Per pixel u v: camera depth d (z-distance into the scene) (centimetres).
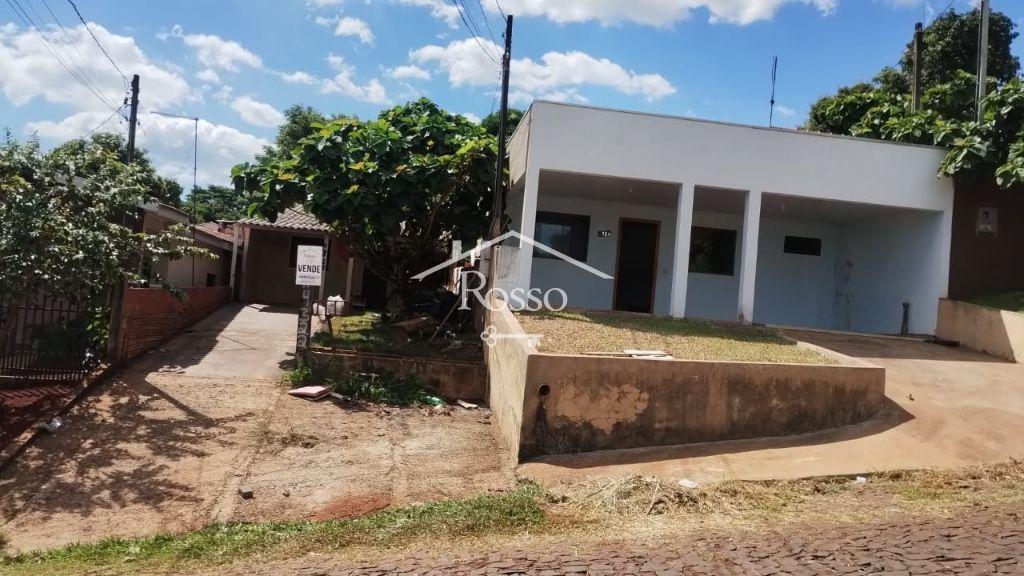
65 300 868
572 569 398
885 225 1324
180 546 500
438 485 644
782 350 875
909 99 1697
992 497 529
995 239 1175
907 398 792
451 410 905
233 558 473
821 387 732
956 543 415
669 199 1327
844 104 1689
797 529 466
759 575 375
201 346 1112
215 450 710
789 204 1262
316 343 1080
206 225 2097
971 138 1127
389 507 592
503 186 1266
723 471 625
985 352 1044
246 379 942
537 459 679
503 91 1198
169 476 647
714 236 1441
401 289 1306
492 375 926
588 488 589
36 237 707
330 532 513
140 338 1012
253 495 615
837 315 1472
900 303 1261
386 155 1125
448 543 478
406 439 775
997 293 1161
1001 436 679
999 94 1122
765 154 1139
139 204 967
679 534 469
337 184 1085
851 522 479
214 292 1540
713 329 1020
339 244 1697
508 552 444
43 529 546
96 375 861
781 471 618
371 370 976
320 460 701
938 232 1174
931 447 663
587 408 693
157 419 777
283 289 1844
